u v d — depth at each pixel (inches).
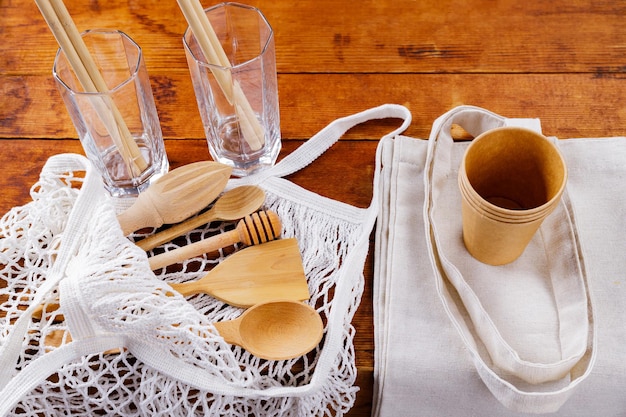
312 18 31.6
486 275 24.7
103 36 25.3
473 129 27.8
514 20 31.3
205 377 22.3
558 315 23.9
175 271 25.2
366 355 23.8
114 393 24.2
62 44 21.9
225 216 25.7
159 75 30.3
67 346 21.5
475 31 31.1
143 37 31.2
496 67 30.1
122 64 26.7
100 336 22.0
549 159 22.4
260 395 22.2
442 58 30.5
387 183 27.1
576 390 23.1
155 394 23.3
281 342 23.1
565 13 31.4
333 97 29.6
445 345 23.5
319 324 22.9
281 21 31.5
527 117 28.8
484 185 24.8
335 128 28.1
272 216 24.8
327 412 23.6
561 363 21.5
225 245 24.8
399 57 30.5
